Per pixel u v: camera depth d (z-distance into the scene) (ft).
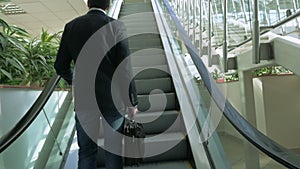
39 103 6.42
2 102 7.14
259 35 9.41
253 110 12.15
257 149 4.57
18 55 9.41
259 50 9.34
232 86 12.23
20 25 28.78
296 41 8.23
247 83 11.80
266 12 10.18
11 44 9.04
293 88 15.38
